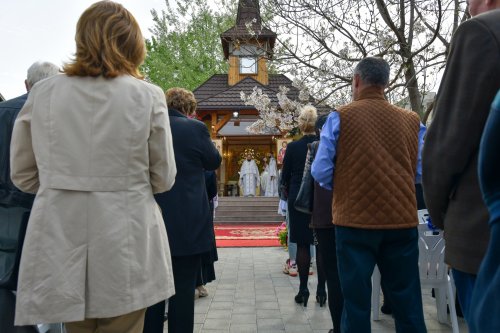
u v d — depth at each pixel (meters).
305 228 3.96
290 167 3.99
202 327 3.45
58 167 1.50
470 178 1.24
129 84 1.61
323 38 5.94
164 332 3.35
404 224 2.21
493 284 0.81
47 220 1.47
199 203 2.56
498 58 1.14
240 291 4.71
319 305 4.06
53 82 1.59
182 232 2.46
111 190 1.52
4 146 2.12
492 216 0.84
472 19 1.23
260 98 11.86
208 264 4.32
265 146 24.95
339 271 2.32
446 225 1.31
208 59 24.64
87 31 1.62
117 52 1.62
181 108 2.80
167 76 23.92
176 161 2.53
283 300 4.29
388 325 3.46
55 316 1.41
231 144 24.95
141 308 1.53
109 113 1.54
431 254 3.14
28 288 1.43
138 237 1.54
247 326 3.46
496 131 0.80
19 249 1.94
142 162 1.61
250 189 20.17
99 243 1.47
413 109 5.61
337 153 2.37
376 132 2.28
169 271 1.69
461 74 1.23
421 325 2.20
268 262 6.71
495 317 0.79
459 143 1.22
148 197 1.63
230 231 12.20
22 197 2.09
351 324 2.20
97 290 1.46
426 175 1.35
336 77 6.25
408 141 2.35
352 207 2.24
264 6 6.04
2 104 2.21
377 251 2.28
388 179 2.22
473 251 1.20
